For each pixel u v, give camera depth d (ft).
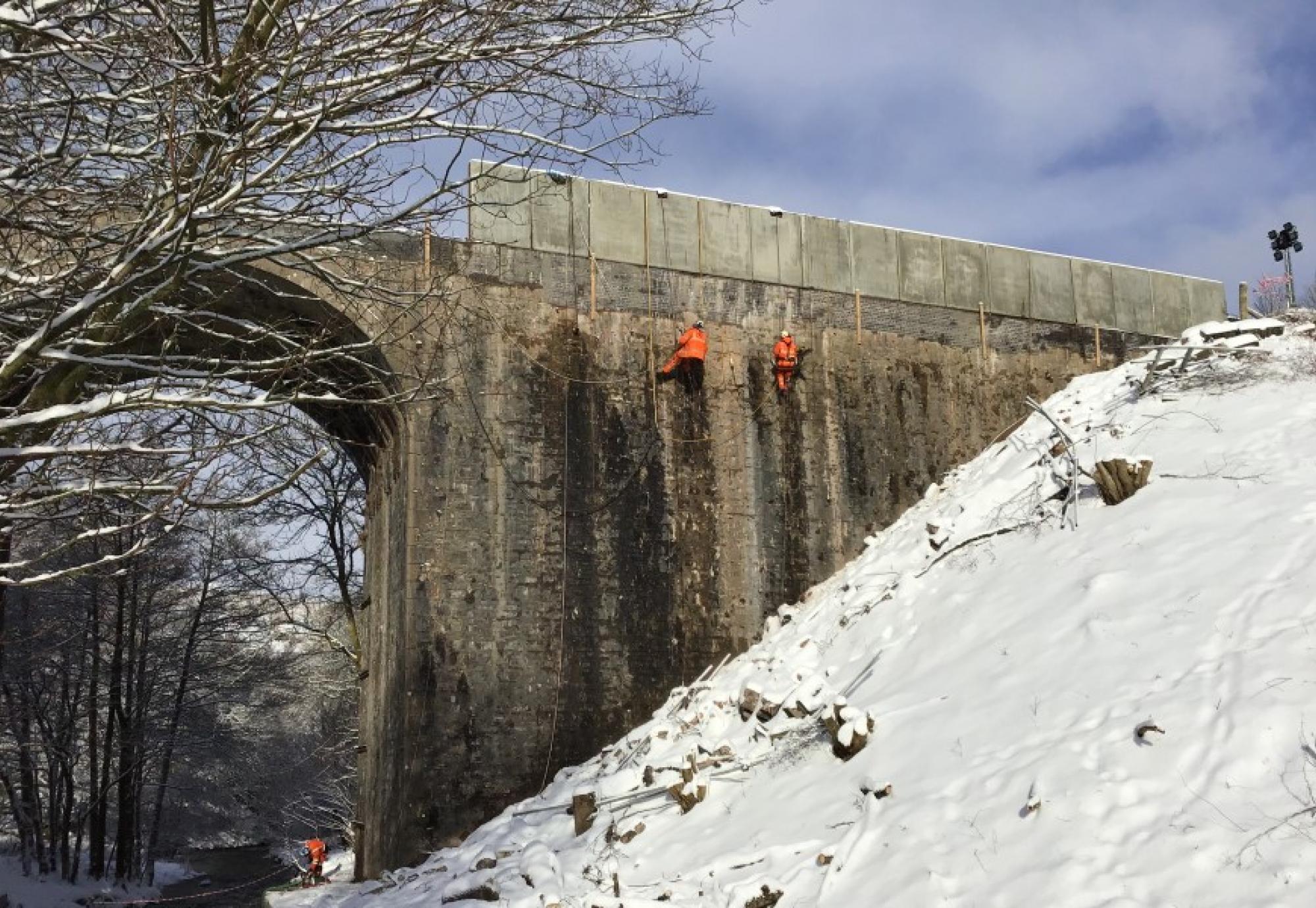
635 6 31.45
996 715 36.58
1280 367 54.70
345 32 29.30
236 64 26.89
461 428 58.95
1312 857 24.30
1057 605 41.45
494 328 60.49
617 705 59.00
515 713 57.00
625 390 63.10
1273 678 30.60
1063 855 28.04
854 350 69.36
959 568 50.29
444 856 52.13
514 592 58.29
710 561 62.80
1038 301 76.07
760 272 67.87
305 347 30.55
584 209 64.23
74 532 41.14
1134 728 31.37
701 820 41.81
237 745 114.93
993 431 72.28
